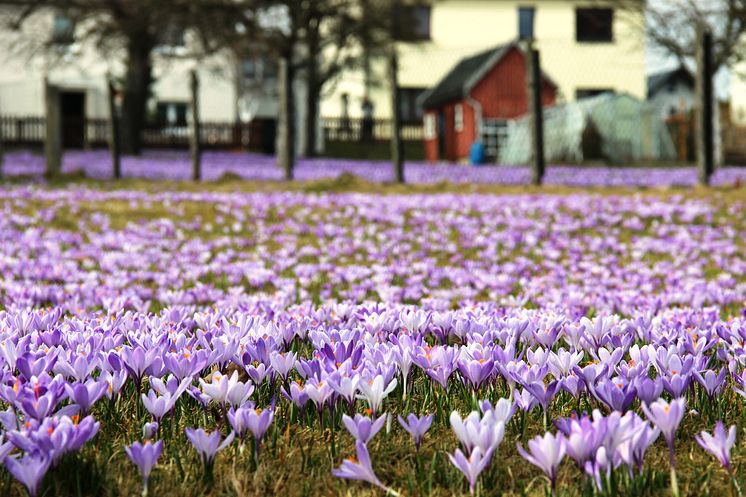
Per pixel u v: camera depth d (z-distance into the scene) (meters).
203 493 2.10
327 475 2.22
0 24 35.53
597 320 3.19
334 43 36.09
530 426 2.56
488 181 18.70
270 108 41.09
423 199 12.59
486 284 6.34
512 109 36.72
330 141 43.62
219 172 20.94
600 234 10.13
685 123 33.59
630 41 42.94
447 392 2.76
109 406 2.66
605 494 1.96
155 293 6.12
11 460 1.86
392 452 2.38
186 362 2.64
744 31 31.28
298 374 2.98
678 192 13.23
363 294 5.62
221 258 8.03
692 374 2.70
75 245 8.90
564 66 43.16
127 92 34.34
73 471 2.12
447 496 2.09
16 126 37.53
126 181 16.67
